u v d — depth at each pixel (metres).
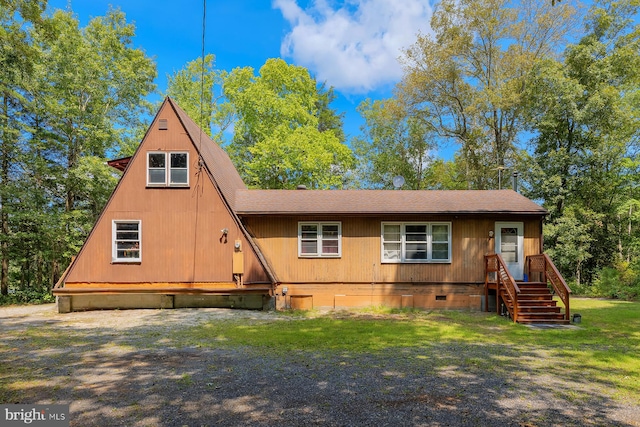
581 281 25.69
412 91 28.38
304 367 6.59
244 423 4.32
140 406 4.83
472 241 14.57
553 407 4.85
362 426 4.24
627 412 4.71
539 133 25.39
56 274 22.14
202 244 13.98
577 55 23.08
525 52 25.09
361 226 14.84
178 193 14.18
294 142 26.45
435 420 4.41
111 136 21.98
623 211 24.62
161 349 7.91
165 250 13.96
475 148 28.23
